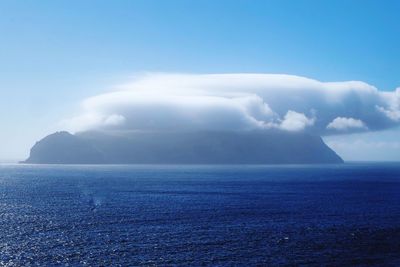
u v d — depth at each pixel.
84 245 74.44
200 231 87.50
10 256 66.88
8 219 101.88
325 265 62.94
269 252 70.12
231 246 74.12
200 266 62.25
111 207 126.06
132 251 70.44
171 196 161.12
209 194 170.38
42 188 195.12
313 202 141.00
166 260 65.31
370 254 69.00
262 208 124.88
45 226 92.50
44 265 62.41
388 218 105.31
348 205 132.62
